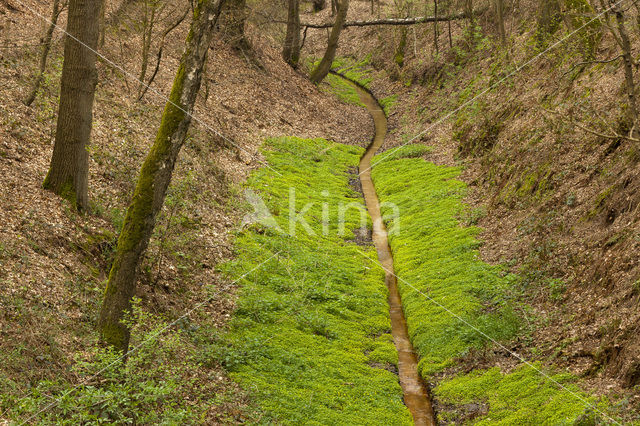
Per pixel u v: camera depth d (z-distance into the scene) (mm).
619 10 12188
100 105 19016
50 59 19203
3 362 8914
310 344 13836
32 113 16047
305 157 26719
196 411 10203
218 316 13766
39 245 11578
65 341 10055
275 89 33062
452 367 13305
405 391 13117
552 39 24484
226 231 17719
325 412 11367
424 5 44469
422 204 22438
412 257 18781
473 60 34000
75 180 13305
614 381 10453
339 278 17297
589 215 14641
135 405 9297
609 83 18234
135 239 10133
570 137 17766
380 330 15422
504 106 24422
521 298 14453
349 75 48344
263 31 40656
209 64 29625
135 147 17953
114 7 26250
